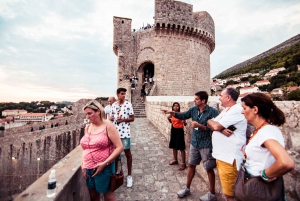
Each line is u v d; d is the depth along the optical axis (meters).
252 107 1.64
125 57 24.27
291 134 2.45
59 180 2.17
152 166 4.96
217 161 2.51
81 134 23.72
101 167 2.12
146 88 22.64
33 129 24.11
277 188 1.38
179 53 22.44
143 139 8.05
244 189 1.52
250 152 1.59
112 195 2.36
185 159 5.22
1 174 18.27
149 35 23.11
